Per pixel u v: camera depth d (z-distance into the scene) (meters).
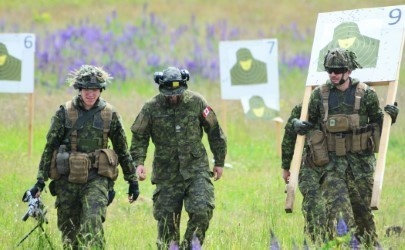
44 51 98.94
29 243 33.66
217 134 32.84
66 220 32.12
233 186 50.88
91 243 30.23
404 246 33.69
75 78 31.30
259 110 64.69
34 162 57.22
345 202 31.94
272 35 121.81
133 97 83.88
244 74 65.00
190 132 32.31
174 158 32.28
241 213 43.41
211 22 129.50
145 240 35.91
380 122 33.03
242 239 34.53
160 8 137.00
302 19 131.38
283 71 102.00
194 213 31.42
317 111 33.38
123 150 32.22
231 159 61.00
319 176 33.06
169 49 111.12
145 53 107.69
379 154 32.38
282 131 72.94
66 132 31.64
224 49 65.38
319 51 35.34
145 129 32.50
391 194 47.72
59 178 31.67
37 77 91.12
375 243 32.44
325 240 30.45
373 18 35.12
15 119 72.75
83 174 31.30
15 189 48.19
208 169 32.56
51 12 131.38
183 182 32.31
